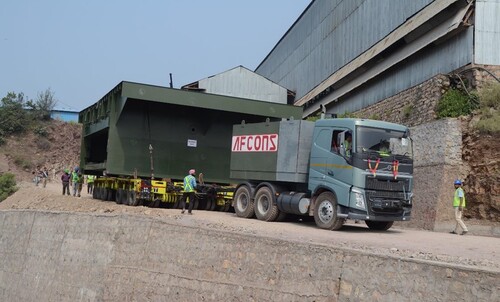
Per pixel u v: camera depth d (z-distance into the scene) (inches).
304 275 394.6
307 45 1609.3
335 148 589.0
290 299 397.4
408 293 328.2
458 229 670.5
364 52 1136.2
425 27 858.8
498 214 656.4
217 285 463.8
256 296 424.5
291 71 1801.2
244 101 815.1
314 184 606.5
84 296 622.5
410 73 919.7
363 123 575.5
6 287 807.1
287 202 633.6
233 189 795.4
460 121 735.1
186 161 837.8
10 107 2684.5
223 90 1665.8
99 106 917.2
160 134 821.2
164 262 532.4
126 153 799.7
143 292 540.7
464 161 720.3
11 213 876.6
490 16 746.8
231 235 469.7
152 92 758.5
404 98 904.9
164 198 802.2
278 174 652.1
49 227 751.7
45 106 2802.7
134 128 805.9
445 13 802.2
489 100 715.4
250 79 1688.0
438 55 831.7
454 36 788.6
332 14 1374.3
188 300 487.5
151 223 569.6
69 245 688.4
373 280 348.5
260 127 692.7
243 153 716.0
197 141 847.1
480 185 682.8
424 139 780.6
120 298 565.6
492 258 406.0
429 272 321.7
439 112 776.3
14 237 839.7
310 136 637.9
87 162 1075.3
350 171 564.7
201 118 849.5
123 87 741.9
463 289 304.5
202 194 812.0
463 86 754.2
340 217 568.4
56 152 2632.9
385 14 1041.5
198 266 492.1
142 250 565.0
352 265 364.5
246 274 441.7
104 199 984.3
